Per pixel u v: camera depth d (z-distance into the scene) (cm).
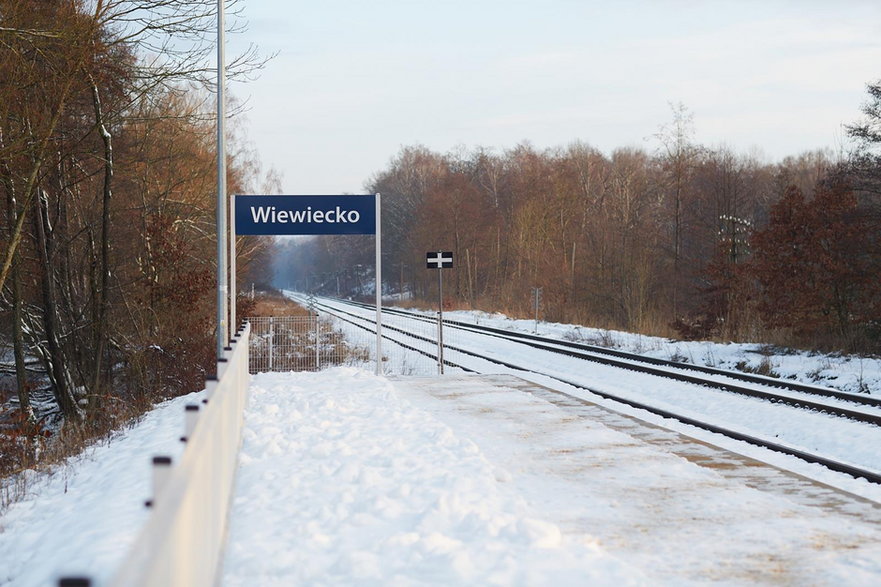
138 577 293
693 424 1513
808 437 1502
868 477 1113
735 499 912
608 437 1265
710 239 5650
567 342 3400
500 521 754
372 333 3753
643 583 620
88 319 2744
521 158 10512
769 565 701
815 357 2670
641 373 2322
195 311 2720
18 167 2200
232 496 892
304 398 1606
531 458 1118
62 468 1409
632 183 8206
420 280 9662
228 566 674
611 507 880
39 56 2111
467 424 1384
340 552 704
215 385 823
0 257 2238
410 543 711
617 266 5722
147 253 2805
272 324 2419
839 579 668
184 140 3194
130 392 2673
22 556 840
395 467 1012
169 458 425
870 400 1792
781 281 3159
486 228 8875
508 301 6838
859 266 3162
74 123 2489
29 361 3006
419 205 10700
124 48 2314
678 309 5578
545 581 618
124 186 3019
